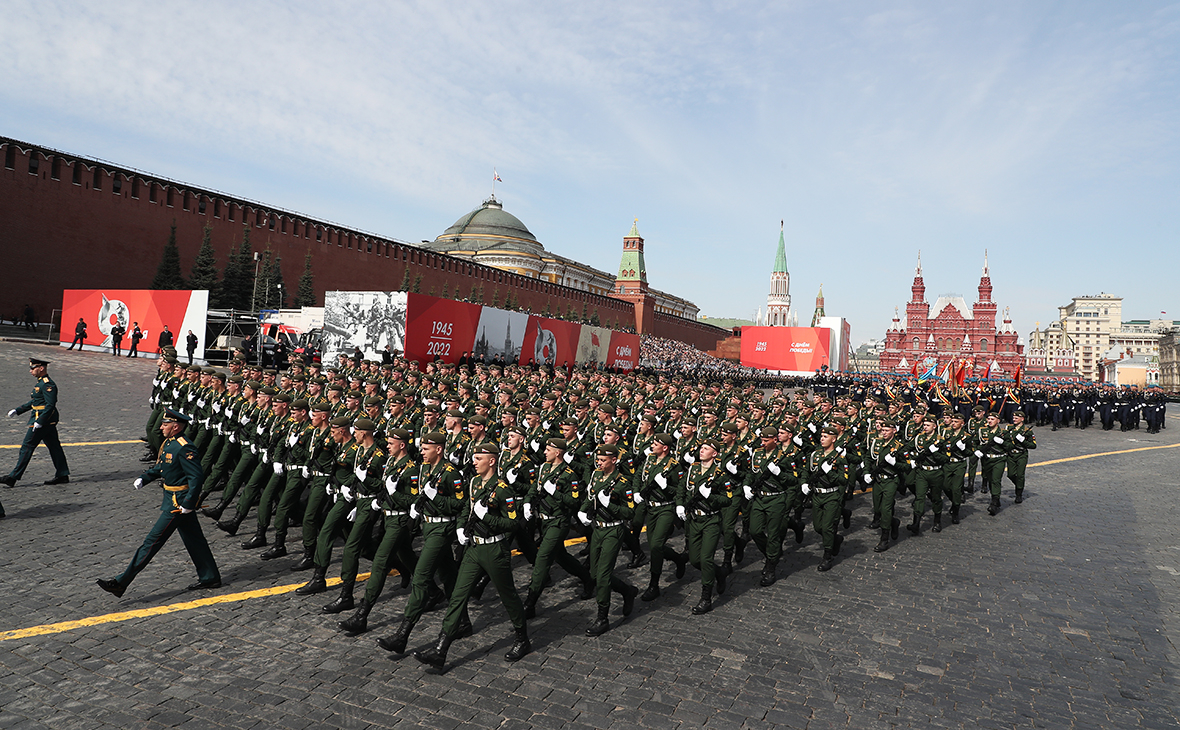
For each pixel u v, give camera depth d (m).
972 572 10.23
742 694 6.14
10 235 41.34
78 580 7.91
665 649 7.07
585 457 11.02
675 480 8.51
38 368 11.79
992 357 113.88
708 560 8.16
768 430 9.47
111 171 46.50
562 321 41.47
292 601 7.81
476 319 32.50
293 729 5.25
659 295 155.62
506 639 7.20
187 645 6.56
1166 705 6.25
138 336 36.28
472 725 5.42
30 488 11.63
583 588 8.59
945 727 5.72
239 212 54.28
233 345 40.56
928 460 12.75
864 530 12.93
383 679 6.14
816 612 8.32
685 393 20.34
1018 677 6.73
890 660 7.00
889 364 118.69
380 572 7.15
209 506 11.59
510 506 6.59
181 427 7.65
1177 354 136.62
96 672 5.96
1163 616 8.53
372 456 7.70
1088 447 28.33
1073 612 8.60
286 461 9.36
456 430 10.18
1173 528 13.48
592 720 5.58
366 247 65.81
